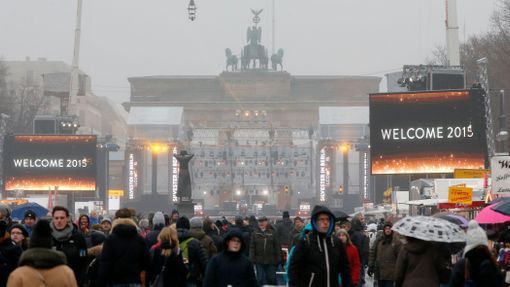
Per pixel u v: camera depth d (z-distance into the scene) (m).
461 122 90.75
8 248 26.92
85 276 30.33
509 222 39.94
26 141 120.50
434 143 91.38
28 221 36.25
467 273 23.47
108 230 41.41
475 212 62.69
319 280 24.12
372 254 40.06
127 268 27.48
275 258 47.91
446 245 26.00
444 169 91.12
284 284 52.94
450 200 57.22
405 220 24.88
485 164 90.44
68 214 29.62
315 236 24.38
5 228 26.97
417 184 86.94
